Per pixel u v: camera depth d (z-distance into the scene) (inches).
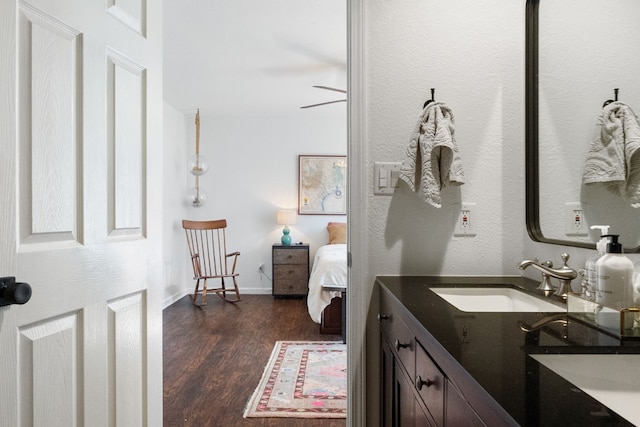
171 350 141.4
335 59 152.3
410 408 44.2
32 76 42.3
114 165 54.1
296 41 136.2
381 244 65.8
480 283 59.4
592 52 49.4
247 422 91.7
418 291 53.2
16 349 39.9
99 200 51.4
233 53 146.4
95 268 50.3
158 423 63.0
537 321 38.6
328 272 158.7
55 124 45.1
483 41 66.0
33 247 42.4
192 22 122.4
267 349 142.9
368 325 65.6
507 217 66.2
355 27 65.1
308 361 130.6
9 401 39.1
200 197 233.1
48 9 44.1
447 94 65.9
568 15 54.7
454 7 65.9
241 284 243.9
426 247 65.9
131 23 57.9
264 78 173.6
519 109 66.1
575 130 53.0
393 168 65.6
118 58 55.1
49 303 43.8
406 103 65.7
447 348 30.6
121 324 55.1
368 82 65.6
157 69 63.7
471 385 26.2
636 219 41.9
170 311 200.5
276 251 228.2
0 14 38.6
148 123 61.2
